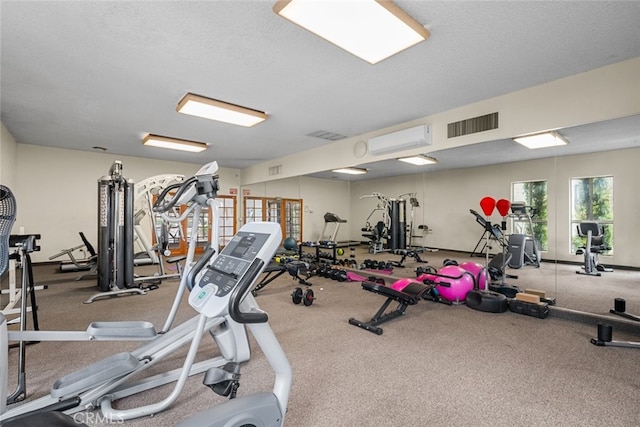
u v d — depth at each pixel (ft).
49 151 21.79
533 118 11.14
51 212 21.94
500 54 8.90
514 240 13.05
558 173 11.86
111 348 8.46
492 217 13.66
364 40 7.72
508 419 5.53
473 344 8.73
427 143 14.34
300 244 21.74
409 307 12.34
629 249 10.36
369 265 18.85
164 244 16.83
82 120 15.14
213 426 3.30
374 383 6.70
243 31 7.74
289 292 14.82
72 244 22.68
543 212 12.27
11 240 7.72
